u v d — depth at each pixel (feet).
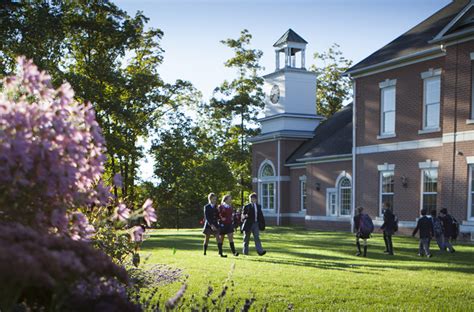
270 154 139.23
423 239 55.06
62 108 14.05
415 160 86.84
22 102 13.73
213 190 134.51
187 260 48.11
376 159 94.84
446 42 78.54
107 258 13.05
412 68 87.66
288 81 140.56
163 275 31.14
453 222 66.49
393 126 91.97
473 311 26.43
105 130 97.66
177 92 121.70
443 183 78.89
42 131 13.32
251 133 155.63
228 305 25.45
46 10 90.27
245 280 35.73
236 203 168.45
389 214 56.90
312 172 119.75
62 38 93.20
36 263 9.84
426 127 85.35
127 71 120.16
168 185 117.19
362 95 98.17
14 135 12.84
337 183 111.65
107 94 102.17
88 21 99.50
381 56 94.94
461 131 76.64
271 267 43.65
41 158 12.86
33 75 14.10
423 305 27.84
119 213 15.72
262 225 55.57
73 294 12.73
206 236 55.06
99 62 101.04
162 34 122.52
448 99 78.48
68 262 10.61
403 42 94.43
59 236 13.79
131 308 13.28
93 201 15.08
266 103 146.82
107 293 13.47
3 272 9.60
